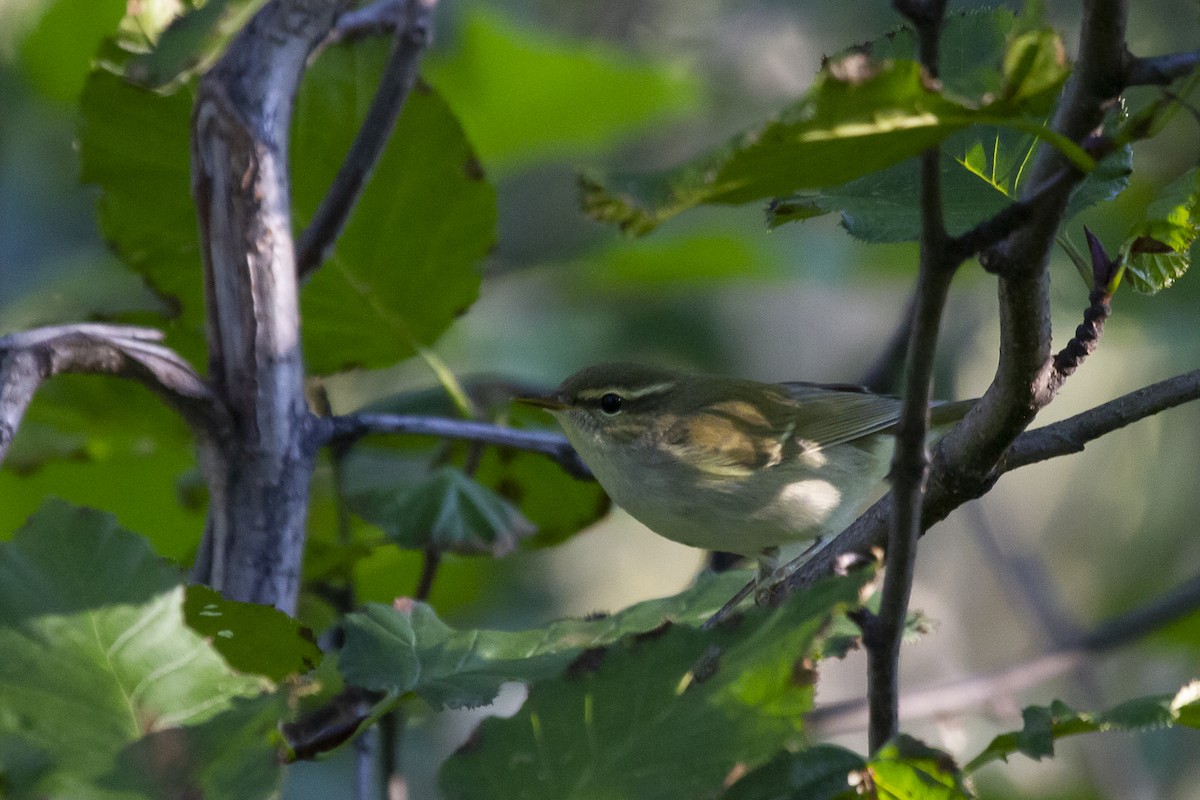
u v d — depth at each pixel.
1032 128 3.37
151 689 4.08
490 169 13.16
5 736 3.88
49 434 8.83
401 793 6.94
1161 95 3.65
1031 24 3.27
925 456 3.95
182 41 3.92
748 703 4.07
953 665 16.72
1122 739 12.79
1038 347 4.34
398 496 7.43
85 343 5.45
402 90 6.62
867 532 5.92
